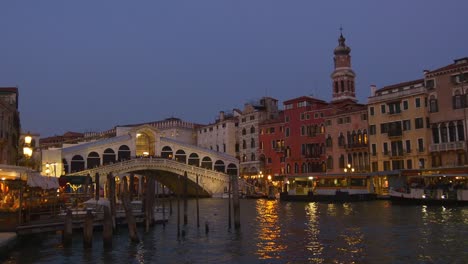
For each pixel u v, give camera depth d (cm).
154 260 2053
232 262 1989
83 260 2042
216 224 3353
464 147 5228
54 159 6625
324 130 7075
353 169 6519
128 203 2483
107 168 6612
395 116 5959
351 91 8138
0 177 2214
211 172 7519
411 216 3491
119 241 2541
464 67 5322
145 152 8312
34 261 2011
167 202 6494
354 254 2089
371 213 3847
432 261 1897
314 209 4506
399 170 5347
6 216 2192
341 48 8238
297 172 7456
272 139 8025
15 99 4869
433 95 5609
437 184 4547
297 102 7531
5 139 3922
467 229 2689
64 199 3275
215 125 9438
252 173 8225
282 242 2467
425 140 5609
